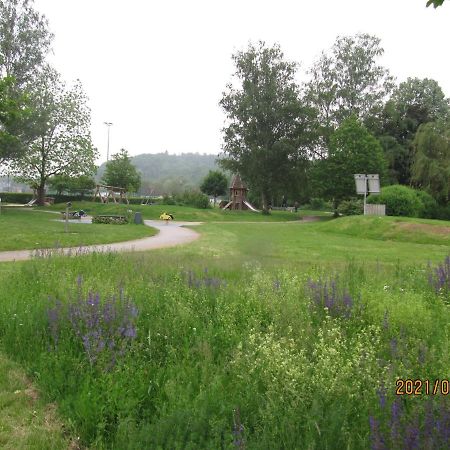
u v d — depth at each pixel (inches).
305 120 2166.6
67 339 199.9
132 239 818.8
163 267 367.2
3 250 599.8
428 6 153.8
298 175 2167.8
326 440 117.7
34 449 137.8
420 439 112.0
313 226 1290.6
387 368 155.0
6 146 1603.1
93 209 1996.8
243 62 2145.7
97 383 163.6
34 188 2223.2
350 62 2246.6
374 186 1380.4
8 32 1701.5
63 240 717.3
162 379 166.9
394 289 303.3
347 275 335.3
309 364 160.4
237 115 2145.7
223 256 492.1
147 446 125.9
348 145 2053.4
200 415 132.6
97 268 364.2
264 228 1216.8
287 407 135.6
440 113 2598.4
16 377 184.1
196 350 186.9
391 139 2285.9
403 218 1122.0
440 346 183.9
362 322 224.4
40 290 287.4
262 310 238.4
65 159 2017.7
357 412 136.0
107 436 143.8
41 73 1818.4
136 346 188.4
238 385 152.3
